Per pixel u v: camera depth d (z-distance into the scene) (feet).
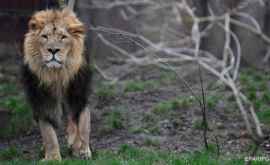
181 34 60.08
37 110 35.78
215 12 64.44
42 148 39.24
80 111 36.24
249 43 72.08
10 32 66.90
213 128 44.39
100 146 41.34
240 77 58.23
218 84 54.24
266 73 64.64
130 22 74.38
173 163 34.55
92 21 73.56
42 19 34.17
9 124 46.88
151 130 44.42
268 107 49.06
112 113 48.39
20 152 40.27
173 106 49.21
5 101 52.06
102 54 69.36
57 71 34.88
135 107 50.88
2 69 66.18
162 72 62.28
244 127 44.78
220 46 69.77
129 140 42.52
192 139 42.32
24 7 65.21
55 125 36.81
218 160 35.01
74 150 36.52
